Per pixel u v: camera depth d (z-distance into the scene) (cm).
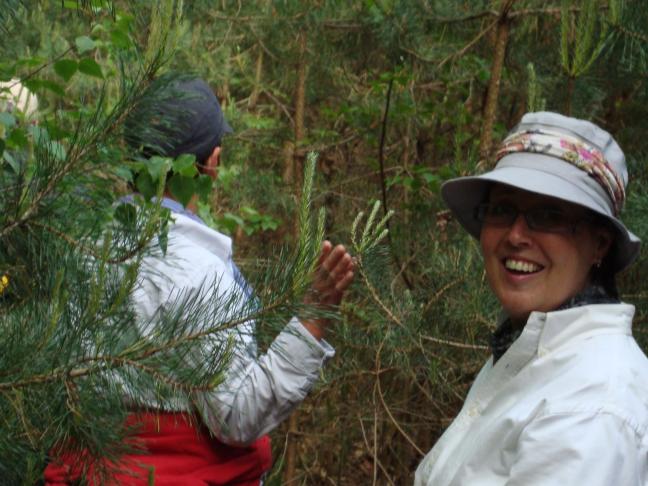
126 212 168
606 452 142
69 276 159
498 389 168
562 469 143
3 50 243
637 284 303
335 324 305
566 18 283
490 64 457
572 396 149
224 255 208
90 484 168
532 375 160
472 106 552
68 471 171
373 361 328
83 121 181
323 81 561
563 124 174
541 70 412
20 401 145
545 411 149
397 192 525
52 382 148
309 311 166
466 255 302
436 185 407
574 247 172
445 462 170
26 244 162
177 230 200
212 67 532
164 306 189
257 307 163
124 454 167
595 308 162
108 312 150
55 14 322
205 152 213
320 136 575
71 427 154
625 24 294
